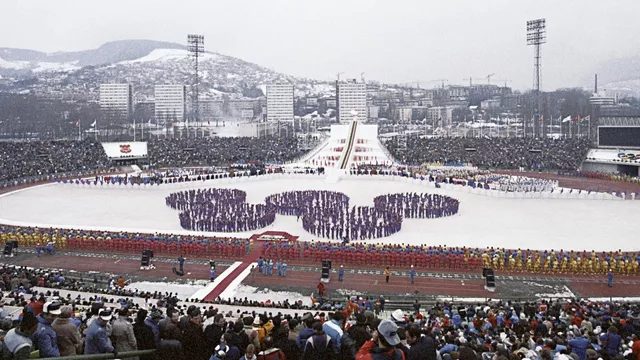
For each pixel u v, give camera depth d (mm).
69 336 14648
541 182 102188
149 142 169625
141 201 97812
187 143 170625
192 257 60844
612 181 121812
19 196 103125
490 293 48438
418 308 39219
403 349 13789
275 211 82875
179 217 80500
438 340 21250
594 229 75750
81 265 57375
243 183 116562
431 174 118312
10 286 41812
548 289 50000
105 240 63844
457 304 42594
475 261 56656
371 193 104000
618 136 142875
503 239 70062
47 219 83000
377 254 57656
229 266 57219
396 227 73312
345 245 60688
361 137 148000
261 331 18562
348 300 41156
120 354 13828
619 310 36562
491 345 21375
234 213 80750
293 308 38156
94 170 137250
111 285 48844
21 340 12844
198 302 40594
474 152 153250
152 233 70688
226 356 14672
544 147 151875
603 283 52188
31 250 63969
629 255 60656
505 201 96188
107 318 16641
